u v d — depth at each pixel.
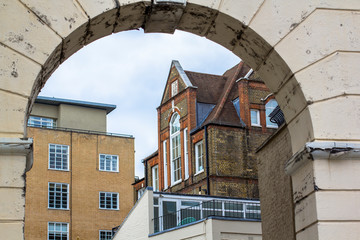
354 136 6.78
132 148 46.97
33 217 41.94
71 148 44.66
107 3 6.66
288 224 10.25
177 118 32.84
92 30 6.88
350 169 6.68
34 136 43.53
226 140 29.50
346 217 6.52
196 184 30.02
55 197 43.12
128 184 46.03
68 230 42.97
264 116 30.50
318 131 6.75
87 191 44.38
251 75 31.00
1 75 6.14
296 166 7.03
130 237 22.77
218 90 32.97
